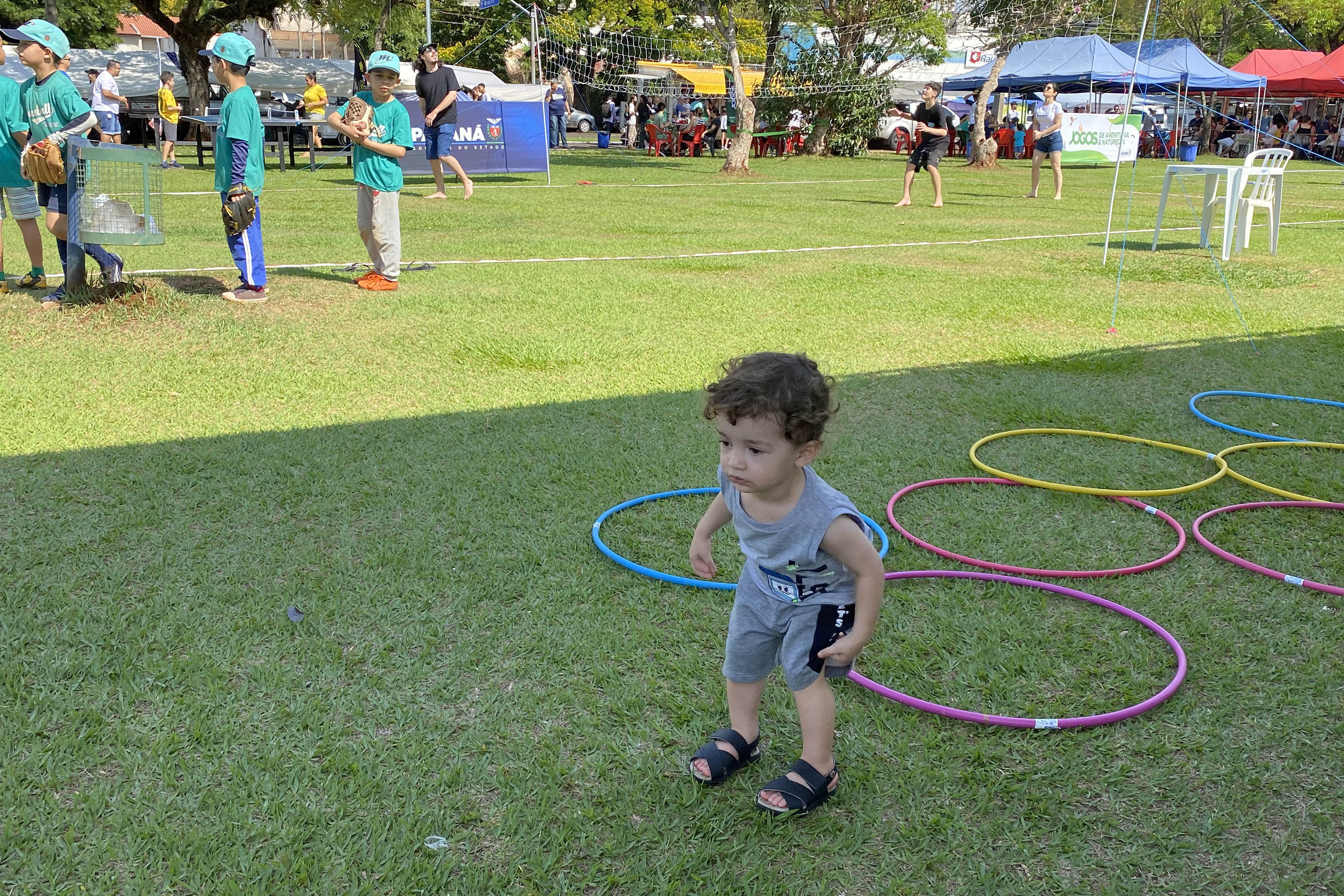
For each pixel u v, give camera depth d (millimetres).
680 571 3676
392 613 3303
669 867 2256
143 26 54688
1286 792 2529
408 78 31672
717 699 2887
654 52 38562
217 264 9297
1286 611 3432
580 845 2324
